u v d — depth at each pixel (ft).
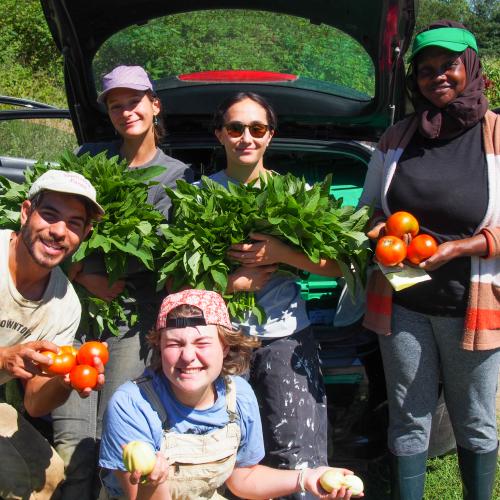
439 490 11.88
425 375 9.83
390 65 12.20
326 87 13.84
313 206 9.57
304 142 13.24
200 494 8.26
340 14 12.46
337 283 12.34
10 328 8.54
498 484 11.82
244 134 10.37
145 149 11.27
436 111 9.33
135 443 7.17
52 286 8.76
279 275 10.18
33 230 8.11
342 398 10.75
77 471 9.82
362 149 13.23
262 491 8.56
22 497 9.16
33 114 16.55
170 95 13.79
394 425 10.14
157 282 9.87
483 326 9.26
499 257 9.18
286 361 9.92
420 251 8.91
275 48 13.82
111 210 9.91
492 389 9.71
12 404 10.66
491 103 49.96
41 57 52.65
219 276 9.55
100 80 13.83
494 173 9.13
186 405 8.09
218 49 13.94
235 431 8.26
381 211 10.14
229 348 8.29
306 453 9.69
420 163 9.48
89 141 14.47
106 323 10.20
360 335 10.96
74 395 10.00
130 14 12.91
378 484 12.30
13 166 14.51
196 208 9.81
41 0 12.00
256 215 9.60
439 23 9.21
